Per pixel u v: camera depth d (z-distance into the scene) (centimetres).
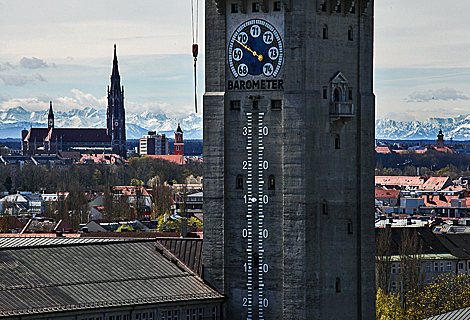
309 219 15688
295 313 15712
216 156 16262
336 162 16038
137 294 14700
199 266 16425
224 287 16188
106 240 16462
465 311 16288
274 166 15950
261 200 16012
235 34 16175
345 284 16150
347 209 16188
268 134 15988
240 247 16188
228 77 16288
